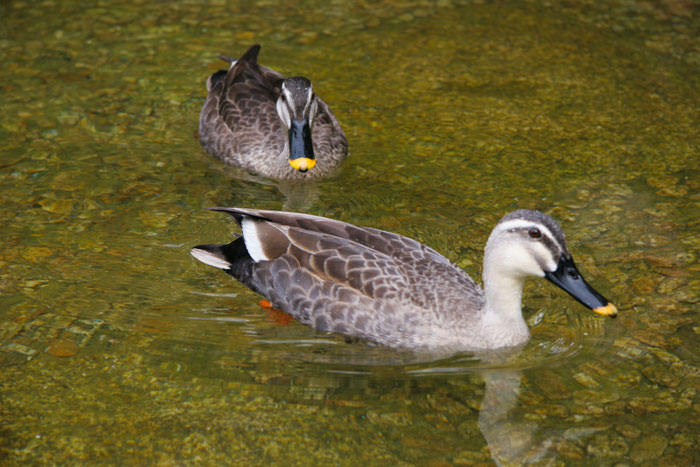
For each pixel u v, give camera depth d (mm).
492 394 7969
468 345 8586
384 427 7516
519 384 8109
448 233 10383
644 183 11500
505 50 15430
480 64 14945
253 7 16922
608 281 9484
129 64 14492
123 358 8250
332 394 7930
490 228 10492
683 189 11336
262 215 9297
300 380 8102
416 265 8891
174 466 7012
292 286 8922
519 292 8516
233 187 11547
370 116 13352
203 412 7617
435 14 16812
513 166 11953
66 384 7871
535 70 14750
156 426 7434
